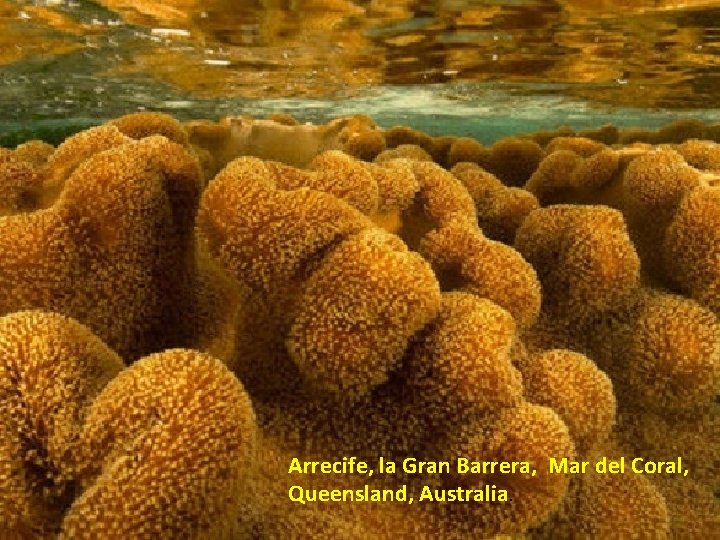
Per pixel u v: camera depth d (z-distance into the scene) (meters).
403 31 8.59
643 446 2.27
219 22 8.36
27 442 1.21
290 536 1.35
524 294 1.89
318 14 7.87
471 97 13.62
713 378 2.05
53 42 9.65
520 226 2.45
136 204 1.65
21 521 1.17
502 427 1.52
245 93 13.38
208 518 1.14
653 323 2.12
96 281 1.62
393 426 1.66
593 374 1.79
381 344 1.49
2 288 1.53
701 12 7.73
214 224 1.58
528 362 1.84
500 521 1.52
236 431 1.16
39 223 1.58
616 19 8.04
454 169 3.20
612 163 2.71
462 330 1.58
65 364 1.26
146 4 7.75
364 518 1.53
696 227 2.26
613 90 12.77
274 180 1.70
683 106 14.41
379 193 2.06
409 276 1.49
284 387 1.69
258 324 1.64
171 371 1.18
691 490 2.24
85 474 1.17
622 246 2.15
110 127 1.98
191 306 1.81
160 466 1.10
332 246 1.56
